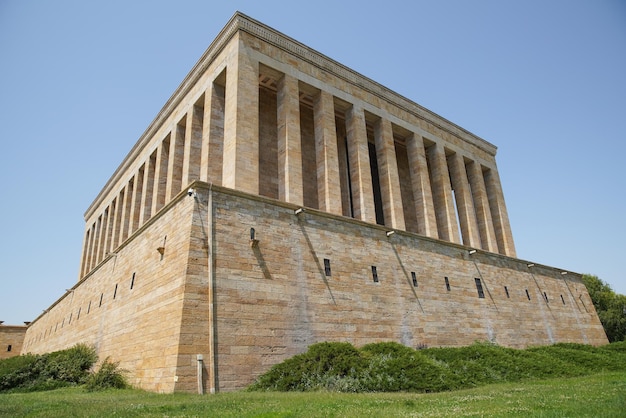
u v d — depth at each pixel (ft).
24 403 46.78
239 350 60.49
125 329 76.54
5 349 208.13
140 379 64.64
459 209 135.74
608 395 39.52
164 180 122.42
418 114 131.34
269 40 100.32
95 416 35.19
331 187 97.60
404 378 55.11
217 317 60.34
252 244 68.28
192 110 109.50
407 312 86.22
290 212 76.69
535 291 127.44
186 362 55.83
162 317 63.26
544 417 29.22
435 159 133.28
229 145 87.35
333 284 76.38
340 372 56.49
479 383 60.03
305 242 76.13
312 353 61.05
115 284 89.61
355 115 111.75
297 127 97.30
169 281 64.69
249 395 47.60
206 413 35.17
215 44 103.24
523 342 111.34
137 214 136.77
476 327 100.07
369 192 105.09
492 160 156.04
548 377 68.69
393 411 34.12
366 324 77.87
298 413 33.65
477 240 132.36
